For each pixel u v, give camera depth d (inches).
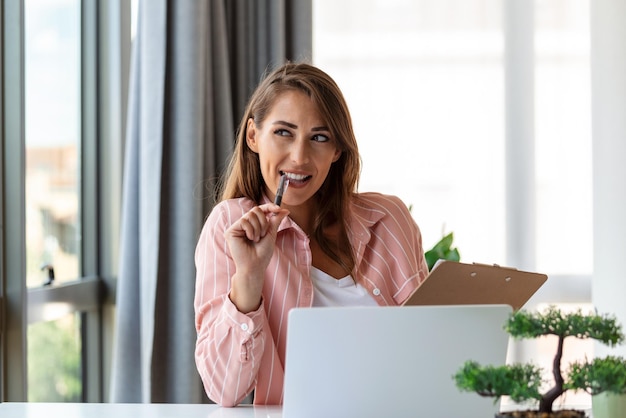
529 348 159.0
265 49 148.9
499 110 162.1
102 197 141.4
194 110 132.5
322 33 163.3
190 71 132.2
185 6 132.0
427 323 56.5
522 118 161.5
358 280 78.9
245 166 80.3
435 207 162.9
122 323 131.6
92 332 139.0
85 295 133.6
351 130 77.3
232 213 76.4
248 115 79.2
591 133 158.7
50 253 124.8
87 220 138.9
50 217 124.6
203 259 75.2
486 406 58.1
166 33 132.7
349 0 162.9
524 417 47.9
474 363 49.0
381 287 80.0
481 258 162.1
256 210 66.8
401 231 82.6
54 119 126.0
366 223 81.0
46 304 118.7
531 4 161.0
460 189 162.4
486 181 162.2
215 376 68.6
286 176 71.1
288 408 56.7
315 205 80.3
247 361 67.5
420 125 162.9
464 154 162.4
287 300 75.1
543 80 161.3
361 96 163.0
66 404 71.5
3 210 105.7
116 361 131.6
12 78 105.3
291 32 151.7
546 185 161.8
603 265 145.8
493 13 161.9
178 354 132.6
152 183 127.6
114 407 70.1
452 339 56.8
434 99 162.7
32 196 117.9
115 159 140.5
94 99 139.3
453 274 59.6
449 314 56.6
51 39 125.3
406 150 162.9
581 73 160.9
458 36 162.6
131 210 132.0
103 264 141.7
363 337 56.1
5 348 106.3
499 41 162.1
